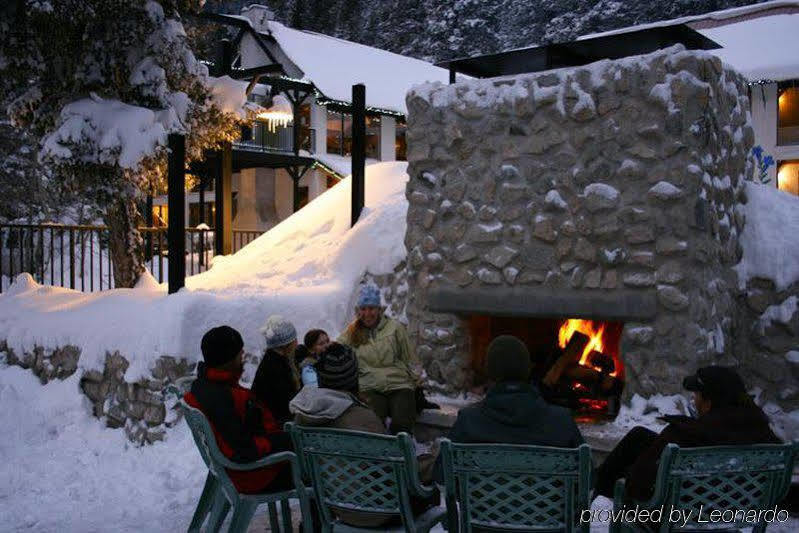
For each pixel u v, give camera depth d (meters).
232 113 9.53
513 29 37.25
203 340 4.00
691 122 5.50
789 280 6.04
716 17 18.39
